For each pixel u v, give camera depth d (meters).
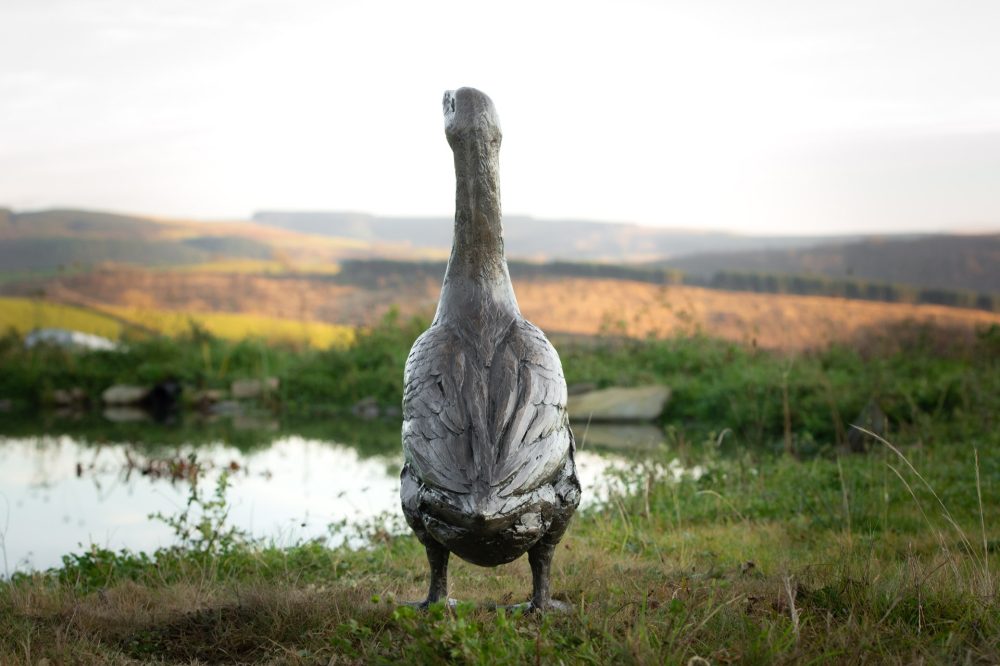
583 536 8.27
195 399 23.69
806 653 4.48
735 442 14.73
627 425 18.20
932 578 5.88
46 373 25.78
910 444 12.63
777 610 5.34
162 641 5.54
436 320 5.68
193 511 10.59
